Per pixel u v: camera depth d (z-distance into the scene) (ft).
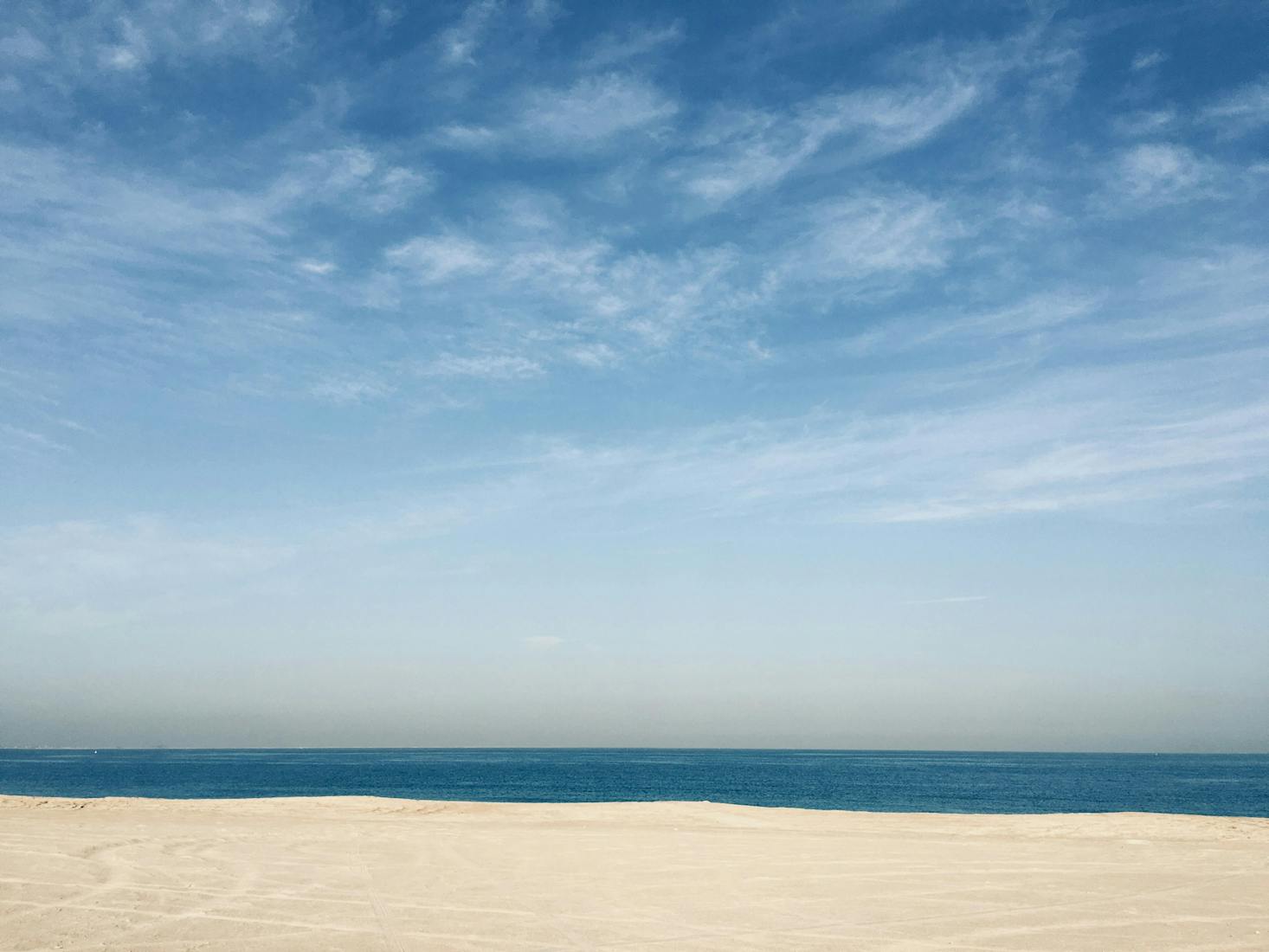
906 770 506.48
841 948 30.99
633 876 46.32
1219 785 340.39
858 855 54.95
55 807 80.79
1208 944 31.96
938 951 30.68
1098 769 569.64
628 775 422.82
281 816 78.07
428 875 45.55
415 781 357.20
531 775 418.72
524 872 47.29
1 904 36.55
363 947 29.99
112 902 37.24
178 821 71.20
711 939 32.04
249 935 31.50
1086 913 37.37
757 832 68.69
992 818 80.18
